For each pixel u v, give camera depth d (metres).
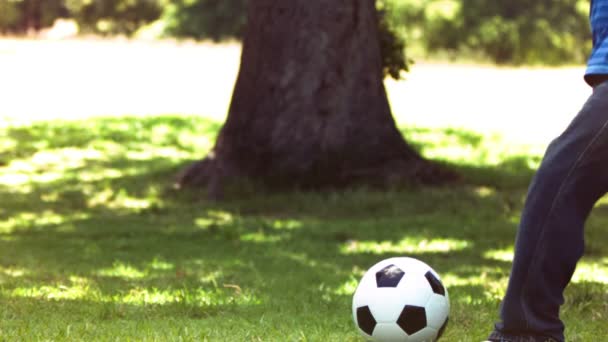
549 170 3.88
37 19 59.66
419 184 13.62
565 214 3.86
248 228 11.27
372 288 4.55
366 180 13.43
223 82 30.48
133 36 55.66
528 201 3.94
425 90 29.23
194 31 52.22
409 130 19.86
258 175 13.53
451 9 47.53
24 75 30.22
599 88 3.91
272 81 13.47
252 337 4.99
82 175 15.69
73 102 24.70
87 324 5.34
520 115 23.59
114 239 10.69
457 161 16.30
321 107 13.41
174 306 6.04
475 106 25.31
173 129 20.11
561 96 27.33
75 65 34.16
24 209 13.12
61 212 12.95
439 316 4.52
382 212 12.38
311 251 9.80
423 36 47.84
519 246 3.94
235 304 6.18
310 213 12.50
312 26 13.38
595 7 4.07
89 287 7.04
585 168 3.84
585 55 49.72
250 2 13.67
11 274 7.99
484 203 12.78
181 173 14.41
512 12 49.03
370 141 13.58
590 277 8.02
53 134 19.25
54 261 8.99
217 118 22.48
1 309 5.96
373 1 13.75
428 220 11.62
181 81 30.47
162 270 8.46
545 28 48.06
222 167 13.73
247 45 13.70
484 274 8.14
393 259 4.72
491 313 5.86
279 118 13.47
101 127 19.98
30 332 5.10
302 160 13.40
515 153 17.58
